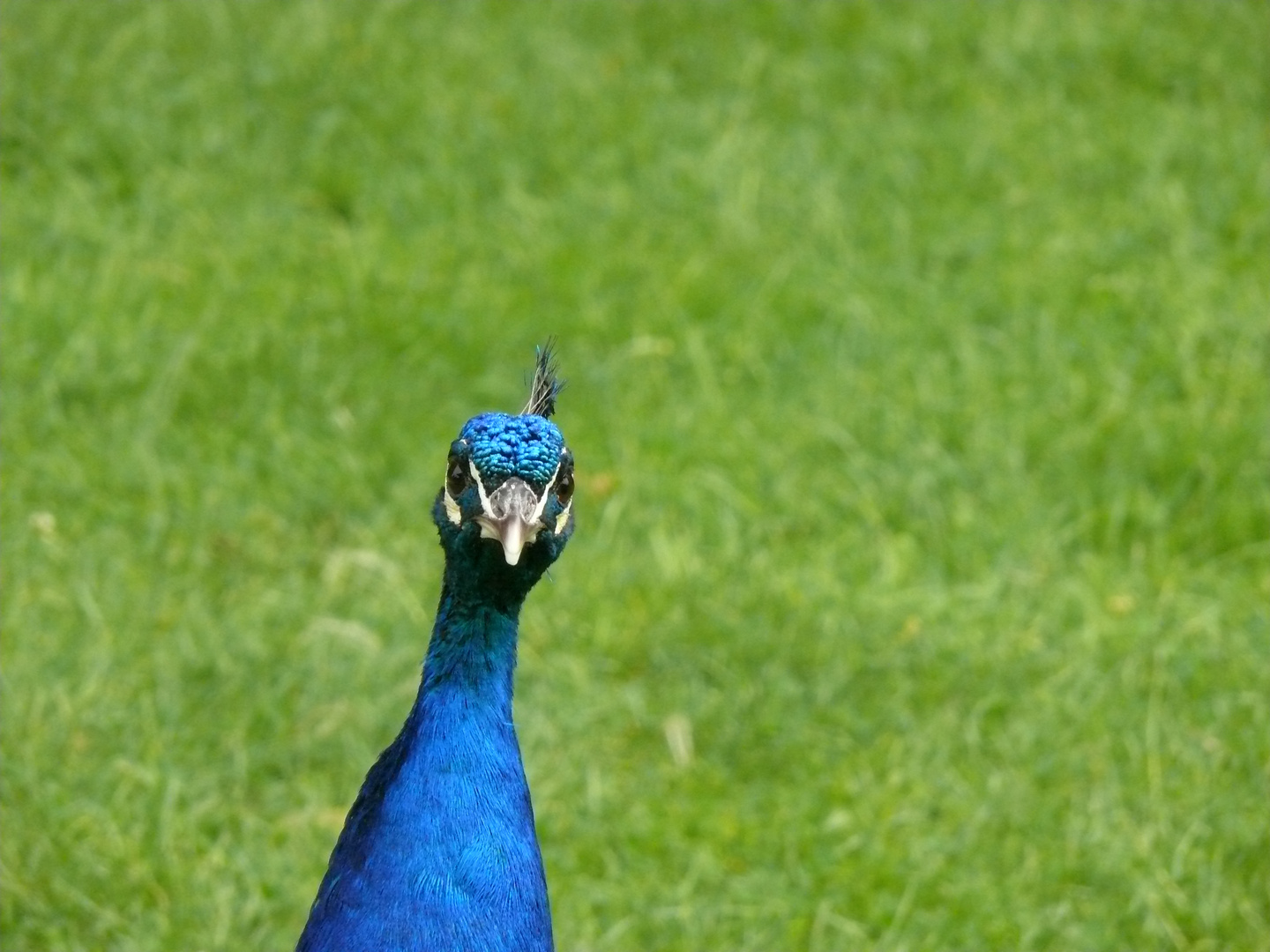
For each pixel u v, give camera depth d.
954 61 24.91
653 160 22.30
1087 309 19.70
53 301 18.95
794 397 18.23
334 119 22.59
